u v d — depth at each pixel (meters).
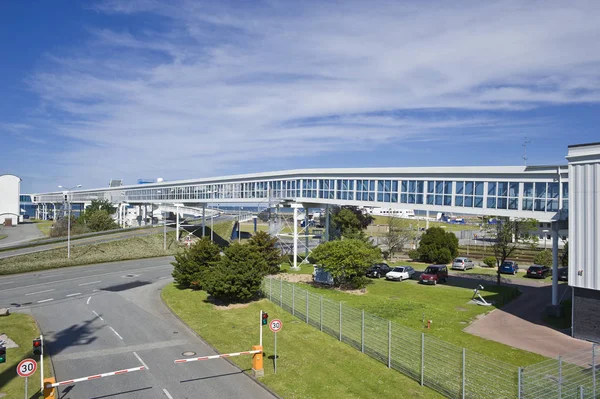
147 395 14.27
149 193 87.62
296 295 26.83
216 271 27.47
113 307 26.75
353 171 40.56
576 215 20.80
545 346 19.02
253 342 19.62
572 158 20.97
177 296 29.31
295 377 15.59
